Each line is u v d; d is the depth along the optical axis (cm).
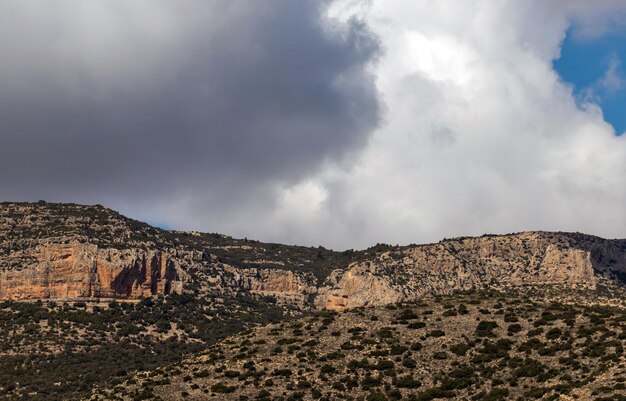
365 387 16938
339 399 16650
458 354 17662
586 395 14300
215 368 18125
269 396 16862
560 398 14512
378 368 17462
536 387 15825
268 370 17762
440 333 18475
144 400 17212
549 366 16512
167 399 17138
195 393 17262
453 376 16888
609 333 17225
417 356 17738
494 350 17538
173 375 18238
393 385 16938
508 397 15775
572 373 16038
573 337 17438
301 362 17938
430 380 16962
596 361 16250
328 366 17638
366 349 18188
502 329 18400
